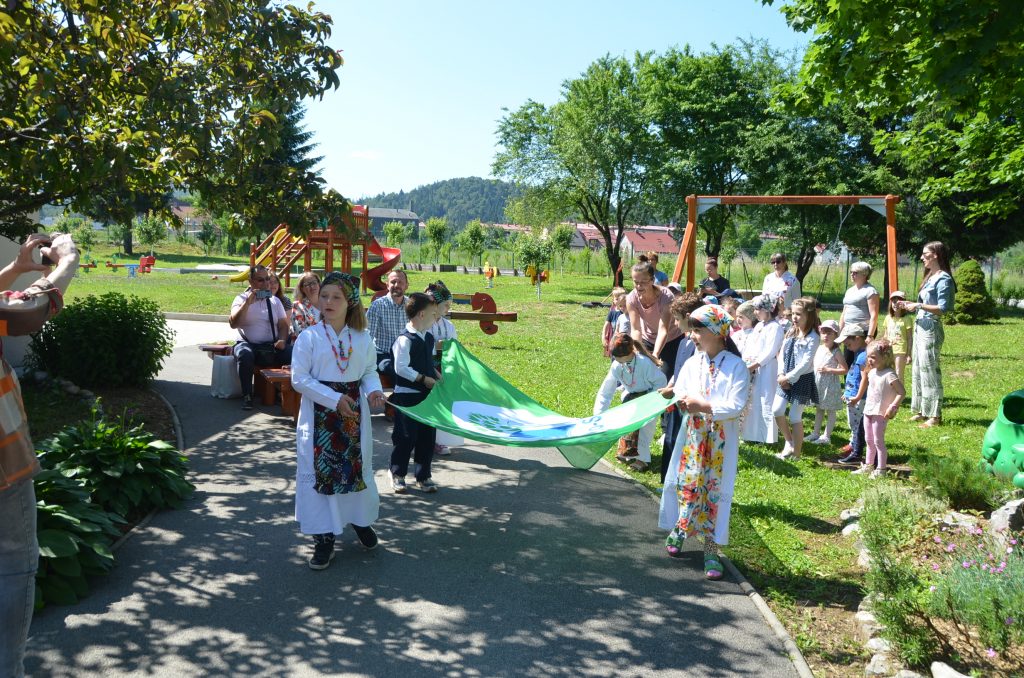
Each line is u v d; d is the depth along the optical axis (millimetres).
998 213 13078
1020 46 5699
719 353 5156
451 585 4910
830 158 29516
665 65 35719
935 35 5883
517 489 6902
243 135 6824
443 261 66000
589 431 6102
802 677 3930
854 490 6887
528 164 35688
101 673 3762
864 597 4805
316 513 4926
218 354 10289
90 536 4832
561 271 57094
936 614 4129
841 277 38719
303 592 4730
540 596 4793
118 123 6859
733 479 5137
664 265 43594
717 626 4469
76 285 27922
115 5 6184
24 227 8742
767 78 33344
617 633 4359
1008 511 5305
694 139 34344
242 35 7094
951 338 19547
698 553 5543
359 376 5074
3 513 2822
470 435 5801
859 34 6844
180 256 60125
